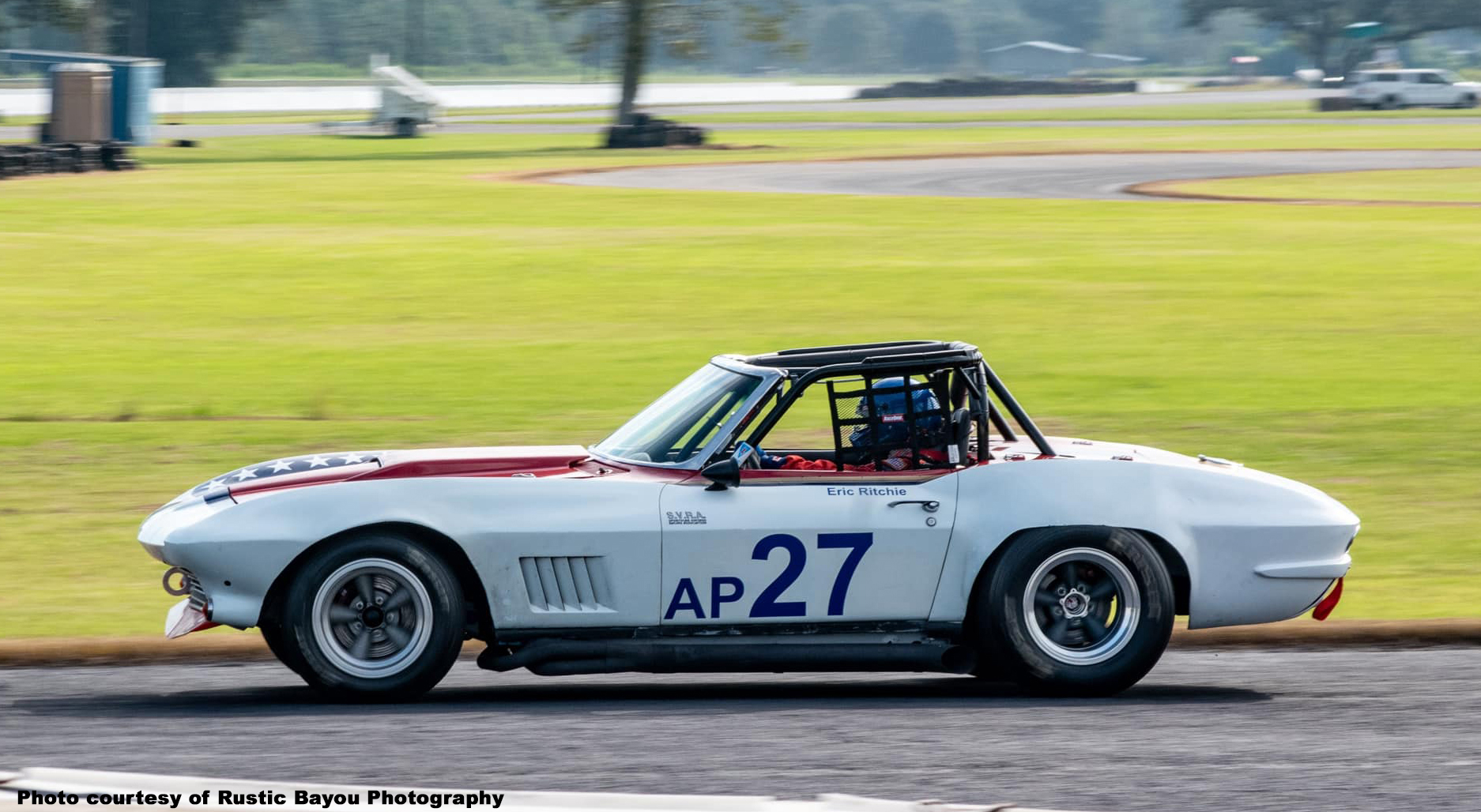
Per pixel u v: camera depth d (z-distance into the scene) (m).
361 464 24.08
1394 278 85.94
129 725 21.52
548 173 170.88
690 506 22.88
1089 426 49.91
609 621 22.66
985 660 23.83
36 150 166.12
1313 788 18.84
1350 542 24.97
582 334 69.62
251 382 59.06
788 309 76.44
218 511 22.23
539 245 103.31
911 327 70.50
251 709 22.48
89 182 156.12
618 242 105.00
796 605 22.92
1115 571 23.27
